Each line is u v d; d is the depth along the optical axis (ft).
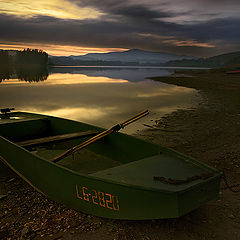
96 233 10.94
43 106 48.08
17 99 57.67
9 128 19.99
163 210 9.53
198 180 10.25
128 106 46.98
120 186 10.03
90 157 17.70
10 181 16.49
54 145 20.15
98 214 11.33
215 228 11.21
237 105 46.47
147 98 57.36
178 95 62.39
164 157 13.01
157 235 10.75
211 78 118.21
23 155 14.49
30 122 21.13
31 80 126.31
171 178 10.46
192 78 120.16
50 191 13.26
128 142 15.88
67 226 11.48
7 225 11.65
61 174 12.07
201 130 28.81
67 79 132.77
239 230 11.07
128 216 10.36
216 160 19.49
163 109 43.21
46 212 12.71
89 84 97.66
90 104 49.85
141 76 160.04
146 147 14.70
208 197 10.50
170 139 25.41
